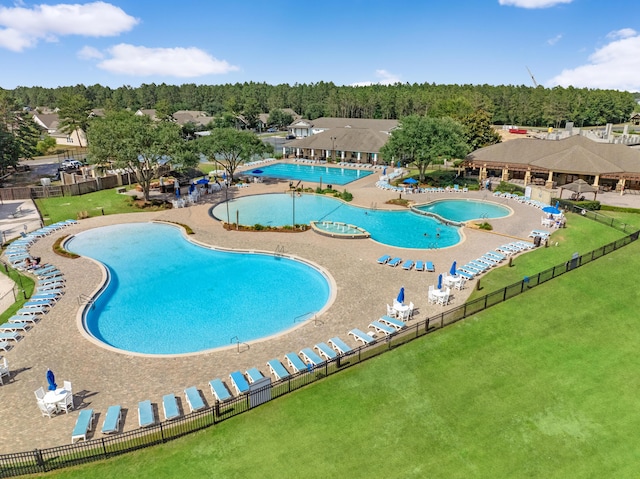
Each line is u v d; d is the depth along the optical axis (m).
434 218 54.75
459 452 19.59
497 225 50.59
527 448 20.03
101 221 52.50
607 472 18.97
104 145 55.12
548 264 38.81
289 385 22.58
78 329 28.25
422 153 69.44
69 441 19.22
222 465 18.34
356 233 47.16
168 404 20.91
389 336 26.02
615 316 31.03
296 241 45.50
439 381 23.92
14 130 104.00
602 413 22.41
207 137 72.44
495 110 196.38
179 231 49.56
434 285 34.81
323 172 88.25
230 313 31.33
